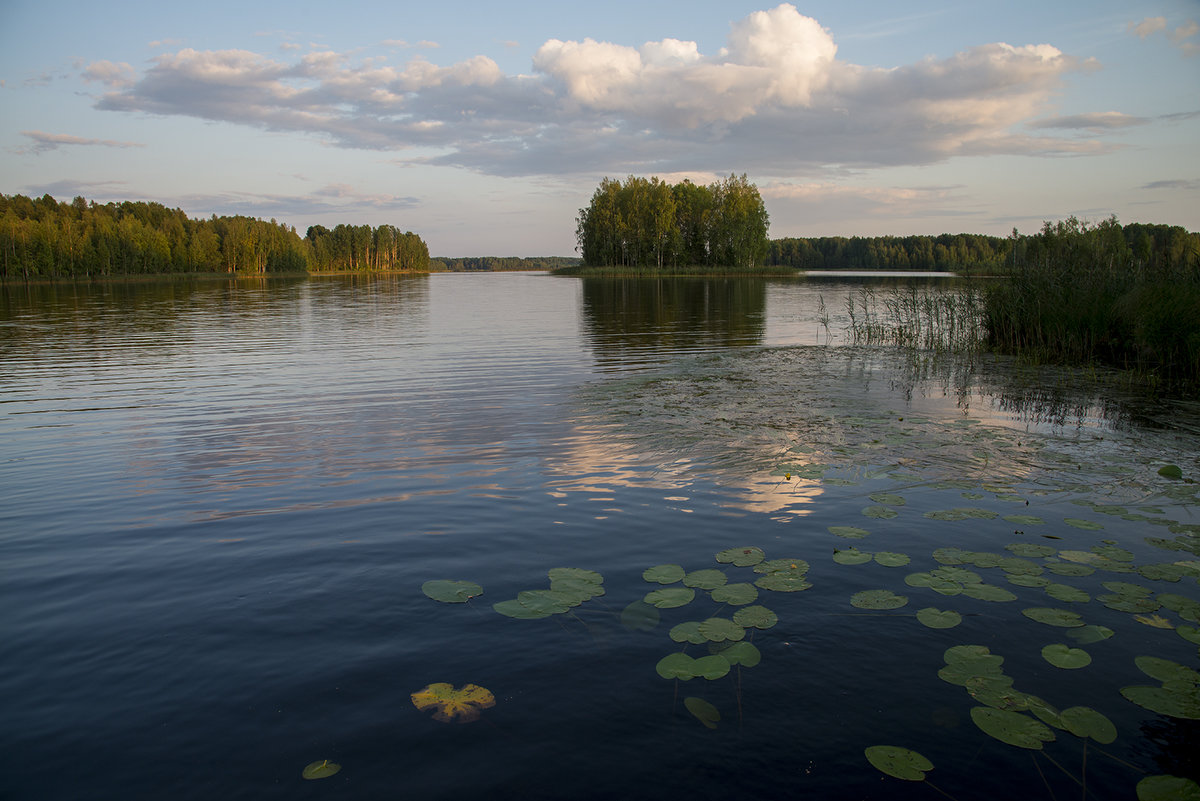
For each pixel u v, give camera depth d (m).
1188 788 2.17
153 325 22.02
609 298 36.72
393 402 9.12
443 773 2.30
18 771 2.33
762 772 2.28
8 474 6.00
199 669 2.96
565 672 2.88
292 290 53.22
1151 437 6.90
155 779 2.29
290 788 2.24
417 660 3.00
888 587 3.60
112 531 4.62
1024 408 8.41
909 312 17.00
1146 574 3.72
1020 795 2.15
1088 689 2.71
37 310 29.38
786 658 2.95
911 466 5.87
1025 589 3.56
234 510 5.00
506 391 9.80
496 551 4.18
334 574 3.89
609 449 6.55
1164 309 11.21
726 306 29.67
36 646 3.16
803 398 9.09
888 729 2.49
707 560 3.99
